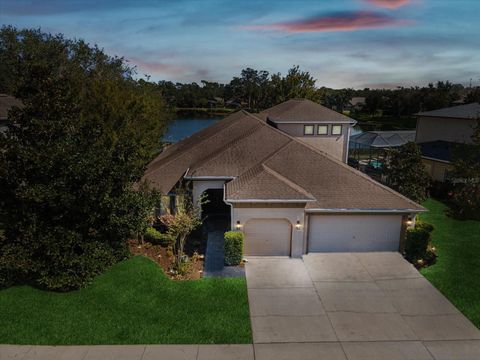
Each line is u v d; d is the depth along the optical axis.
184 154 24.66
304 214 17.05
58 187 12.76
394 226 17.64
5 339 11.14
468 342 11.17
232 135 27.22
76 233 13.64
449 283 14.68
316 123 29.56
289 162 20.14
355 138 41.94
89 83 30.58
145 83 52.66
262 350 10.78
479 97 66.12
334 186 18.38
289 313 12.68
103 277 14.85
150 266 15.84
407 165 24.25
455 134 34.09
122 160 14.62
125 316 12.34
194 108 147.38
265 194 16.42
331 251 17.81
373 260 16.92
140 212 15.15
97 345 10.93
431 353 10.67
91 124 14.80
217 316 12.43
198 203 20.05
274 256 17.33
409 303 13.34
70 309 12.70
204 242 19.00
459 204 22.64
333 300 13.55
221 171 20.22
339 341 11.20
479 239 19.45
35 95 13.10
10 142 12.47
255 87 137.00
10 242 13.59
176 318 12.28
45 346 10.88
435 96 80.56
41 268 13.48
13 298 13.30
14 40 54.81
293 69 58.31
